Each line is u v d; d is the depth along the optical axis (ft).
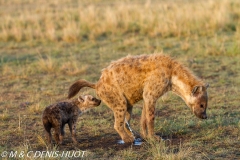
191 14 87.86
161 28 82.74
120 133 35.19
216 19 83.76
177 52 69.51
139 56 35.50
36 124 40.88
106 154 32.27
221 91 49.90
